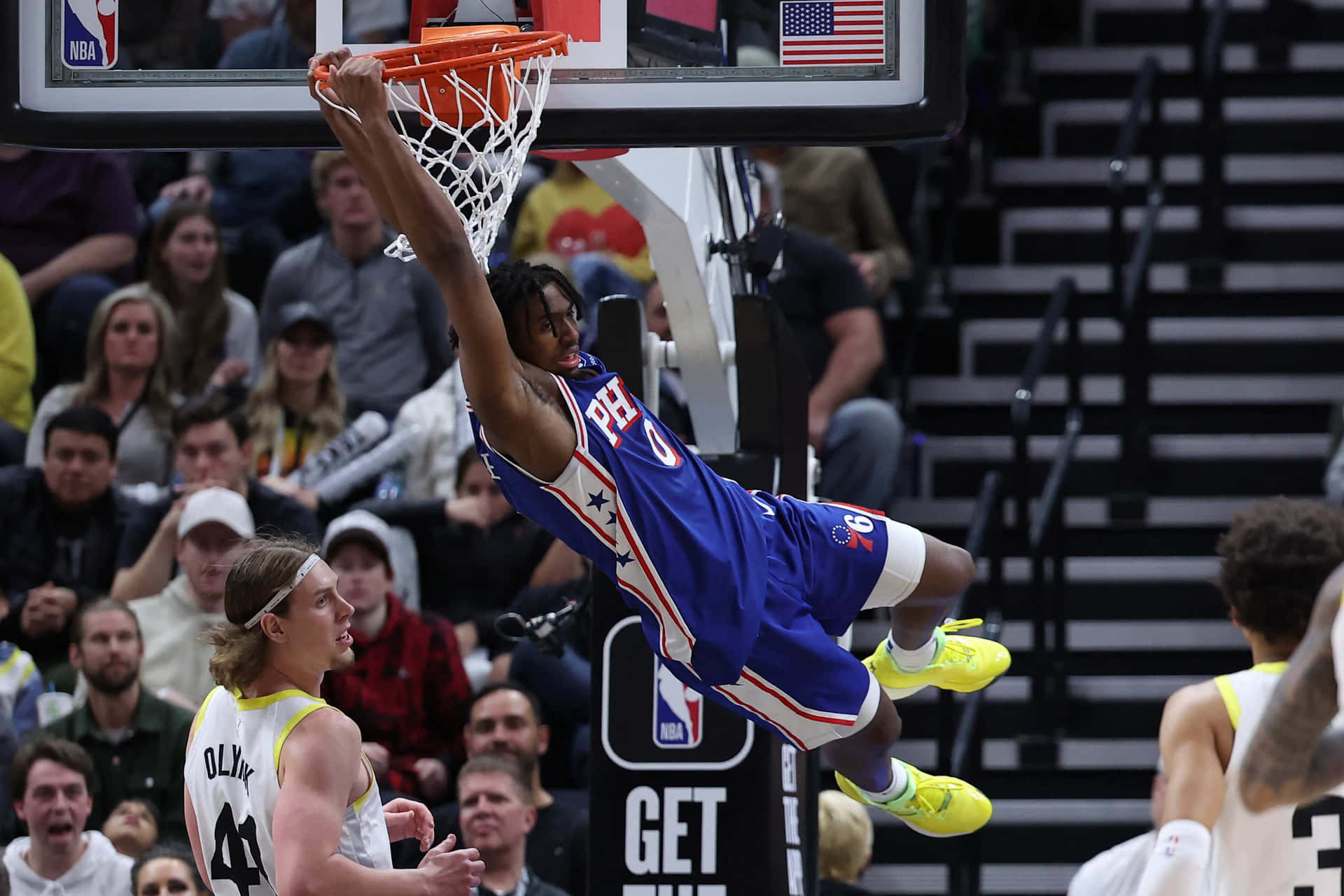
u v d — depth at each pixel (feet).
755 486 44.19
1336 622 27.30
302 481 77.36
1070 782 82.33
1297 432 97.09
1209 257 102.32
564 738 70.59
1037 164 109.40
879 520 39.45
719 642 36.32
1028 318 102.94
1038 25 115.85
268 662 36.55
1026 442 83.46
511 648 74.43
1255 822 35.88
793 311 83.87
